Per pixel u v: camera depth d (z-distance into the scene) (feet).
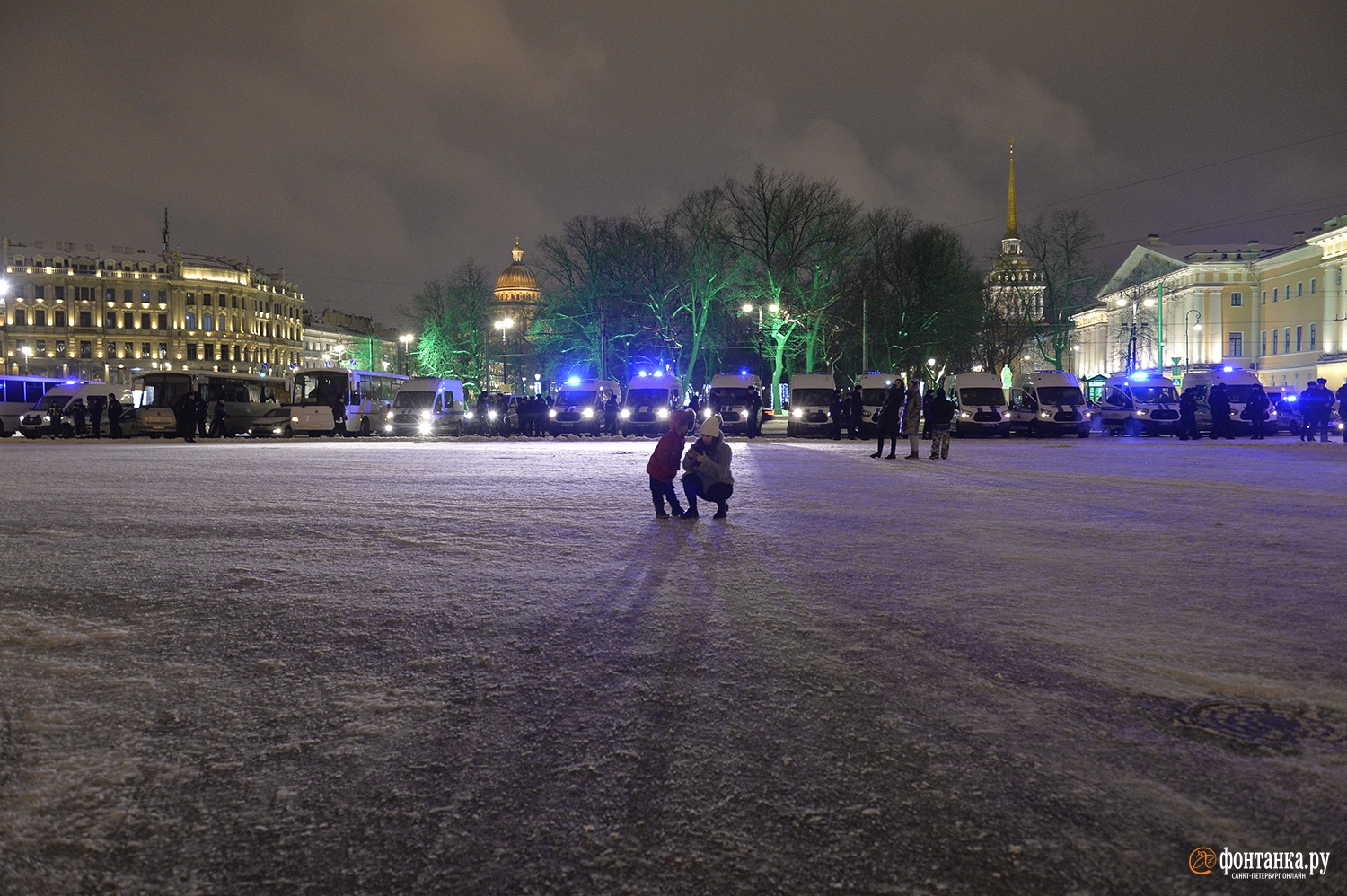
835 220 171.63
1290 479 52.85
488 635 18.22
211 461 71.87
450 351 258.16
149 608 20.47
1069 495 44.70
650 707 13.96
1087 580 23.50
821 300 177.68
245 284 451.12
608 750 12.30
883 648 17.13
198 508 39.11
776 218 172.86
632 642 17.69
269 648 17.19
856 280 189.47
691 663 16.30
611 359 201.98
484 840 9.87
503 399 144.05
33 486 49.83
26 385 152.66
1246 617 19.44
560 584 23.24
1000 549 28.37
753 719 13.42
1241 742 12.42
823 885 8.93
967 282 196.54
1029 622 19.06
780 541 30.22
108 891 8.91
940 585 22.90
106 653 16.87
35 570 24.82
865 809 10.52
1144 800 10.69
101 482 52.19
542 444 103.30
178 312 430.61
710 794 10.96
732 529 33.24
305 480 53.31
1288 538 30.55
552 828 10.14
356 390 145.59
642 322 193.36
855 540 30.53
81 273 413.59
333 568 25.25
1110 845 9.66
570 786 11.16
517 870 9.27
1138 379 134.10
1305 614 19.67
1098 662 16.14
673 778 11.37
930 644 17.42
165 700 14.24
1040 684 14.92
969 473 58.39
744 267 174.60
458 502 41.81
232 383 146.41
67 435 135.54
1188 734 12.70
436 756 12.10
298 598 21.50
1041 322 207.10
